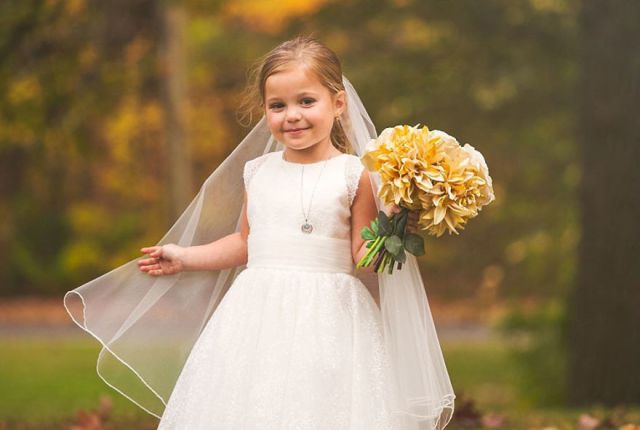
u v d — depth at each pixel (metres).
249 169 4.89
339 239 4.62
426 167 4.29
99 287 4.95
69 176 25.02
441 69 16.78
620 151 9.66
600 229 9.75
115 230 25.16
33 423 7.59
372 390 4.35
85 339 17.36
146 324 4.98
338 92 4.71
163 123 18.47
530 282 23.02
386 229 4.41
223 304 4.61
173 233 5.09
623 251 9.66
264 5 20.95
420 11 16.30
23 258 24.62
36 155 13.22
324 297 4.47
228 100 24.31
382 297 4.57
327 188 4.63
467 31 16.28
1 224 25.02
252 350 4.40
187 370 4.54
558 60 16.36
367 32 17.17
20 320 21.30
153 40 14.78
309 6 20.83
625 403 9.69
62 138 12.31
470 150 4.39
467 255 23.89
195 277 5.05
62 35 11.73
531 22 15.93
